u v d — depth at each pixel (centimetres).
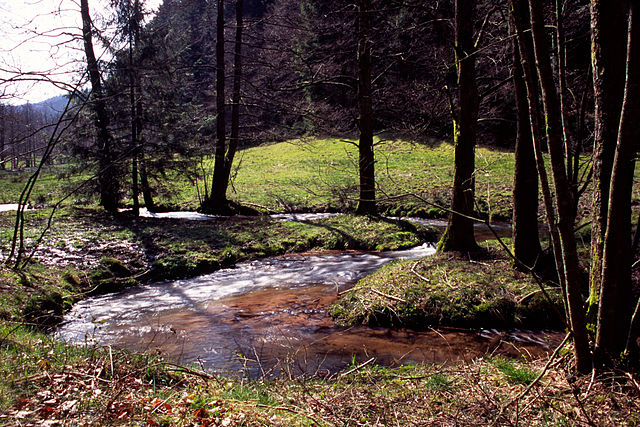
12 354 527
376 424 421
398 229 1675
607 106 514
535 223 1016
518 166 1012
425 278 989
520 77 980
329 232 1659
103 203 2153
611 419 409
